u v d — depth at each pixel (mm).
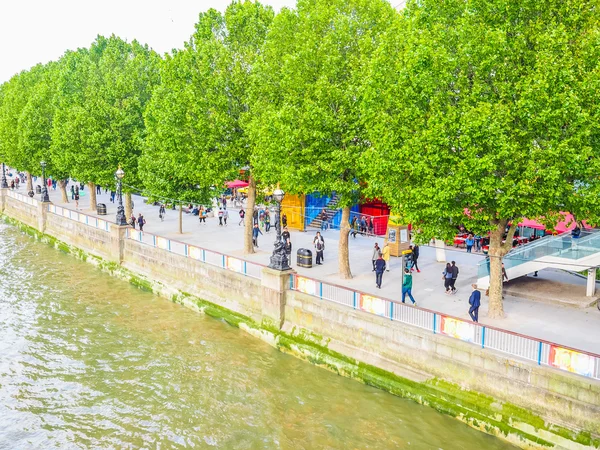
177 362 21453
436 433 16125
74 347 23062
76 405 18406
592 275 21266
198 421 17297
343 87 23078
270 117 23734
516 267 22922
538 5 16422
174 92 30562
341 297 20719
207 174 28844
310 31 24453
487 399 16250
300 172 23062
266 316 23422
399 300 21984
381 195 22047
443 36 17734
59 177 52688
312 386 19203
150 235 32562
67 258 39875
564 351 14836
